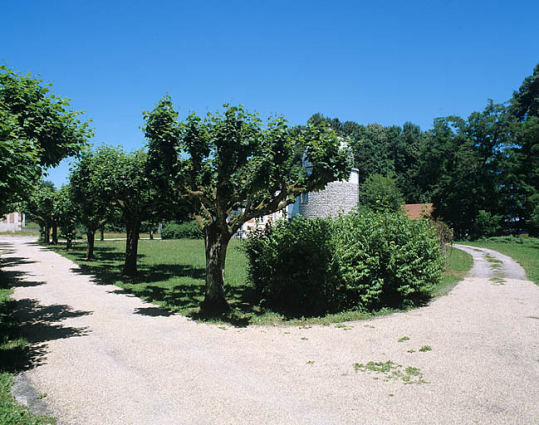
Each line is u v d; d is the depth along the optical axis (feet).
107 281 45.06
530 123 143.64
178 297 35.24
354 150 29.40
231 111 26.81
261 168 27.22
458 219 152.46
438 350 20.26
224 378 16.53
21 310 29.91
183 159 29.14
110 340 22.17
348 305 29.94
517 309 30.53
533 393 14.89
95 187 48.44
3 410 13.03
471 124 152.87
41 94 27.37
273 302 32.01
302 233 29.27
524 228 148.15
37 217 126.00
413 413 13.30
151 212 51.60
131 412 13.42
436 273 34.12
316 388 15.46
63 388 15.46
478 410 13.48
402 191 191.11
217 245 30.35
